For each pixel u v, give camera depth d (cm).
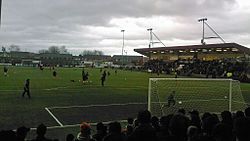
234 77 5762
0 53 17175
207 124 629
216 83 4094
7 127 1458
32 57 16500
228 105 2309
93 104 2256
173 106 2123
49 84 3878
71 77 5347
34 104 2184
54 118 1698
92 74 6681
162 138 542
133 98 2639
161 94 2780
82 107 2106
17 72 6456
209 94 2962
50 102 2303
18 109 1958
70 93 2958
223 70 6469
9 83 3825
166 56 10444
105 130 770
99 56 19538
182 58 9688
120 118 1750
